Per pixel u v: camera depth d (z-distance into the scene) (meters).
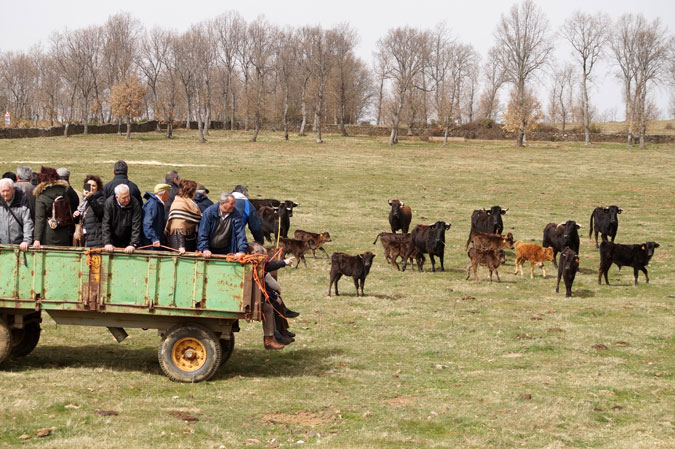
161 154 57.25
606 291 18.50
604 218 26.03
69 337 12.02
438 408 8.63
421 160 60.47
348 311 15.26
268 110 107.44
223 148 66.50
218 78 111.44
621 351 12.35
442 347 12.45
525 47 86.50
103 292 9.33
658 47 85.62
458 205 35.97
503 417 8.38
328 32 92.38
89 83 88.50
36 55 119.44
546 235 22.88
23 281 9.33
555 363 11.47
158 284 9.34
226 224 9.61
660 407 8.99
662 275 20.88
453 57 109.31
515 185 44.78
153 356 10.98
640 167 57.88
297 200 35.53
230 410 8.22
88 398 8.34
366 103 128.62
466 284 19.12
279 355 11.43
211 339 9.47
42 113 124.88
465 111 126.88
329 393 9.18
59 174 10.80
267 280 10.20
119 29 106.38
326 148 71.12
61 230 9.83
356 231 27.77
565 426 8.13
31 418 7.46
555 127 115.88
